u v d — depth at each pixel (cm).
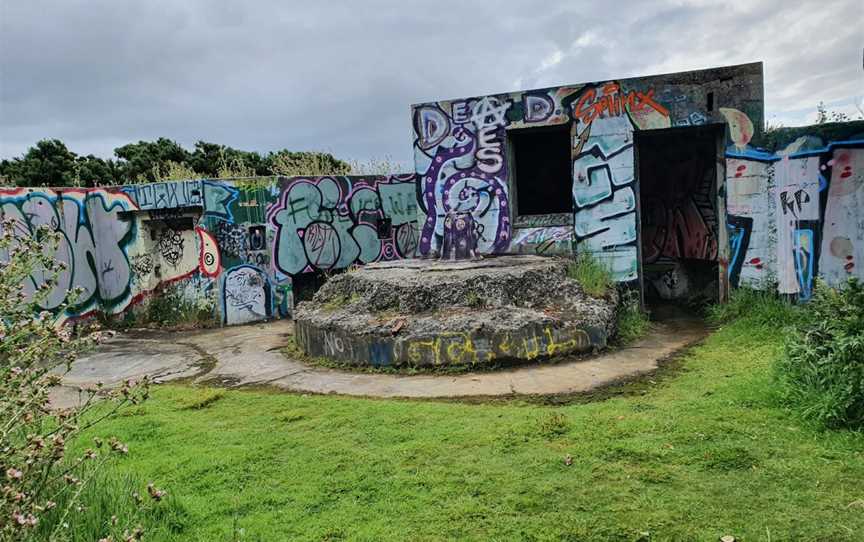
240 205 1191
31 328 311
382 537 324
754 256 896
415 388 625
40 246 362
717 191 949
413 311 748
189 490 395
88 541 304
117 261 1264
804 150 840
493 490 371
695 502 341
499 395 583
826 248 831
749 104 888
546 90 1005
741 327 802
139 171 1847
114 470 412
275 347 919
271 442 479
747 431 429
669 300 1187
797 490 346
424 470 406
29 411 305
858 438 396
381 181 1418
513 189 1068
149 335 1129
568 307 753
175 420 557
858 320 434
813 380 460
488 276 765
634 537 310
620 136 966
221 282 1173
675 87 927
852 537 298
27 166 1667
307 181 1277
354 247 1369
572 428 463
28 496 284
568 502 350
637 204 968
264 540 328
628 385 589
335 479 401
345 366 734
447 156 1080
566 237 1014
